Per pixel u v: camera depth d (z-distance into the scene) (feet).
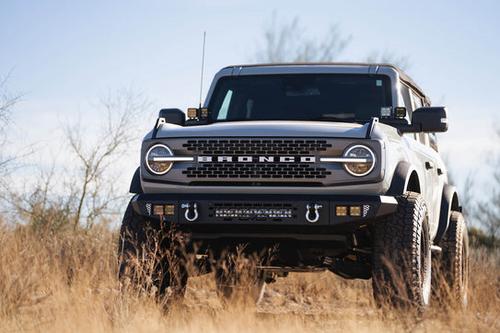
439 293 39.52
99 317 30.96
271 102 40.73
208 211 34.17
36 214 52.95
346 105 39.88
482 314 37.91
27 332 30.42
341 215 33.47
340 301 48.88
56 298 33.19
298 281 51.62
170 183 34.78
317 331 32.42
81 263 42.52
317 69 41.11
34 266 38.11
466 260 46.93
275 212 33.76
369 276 37.42
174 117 39.58
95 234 50.57
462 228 46.14
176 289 36.63
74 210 54.75
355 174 33.71
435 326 32.86
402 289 33.83
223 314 33.91
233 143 34.32
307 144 33.96
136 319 31.68
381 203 33.42
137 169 37.22
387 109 38.91
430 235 39.14
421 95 48.26
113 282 38.17
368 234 36.52
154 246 35.24
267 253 36.91
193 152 34.63
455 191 47.47
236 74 41.98
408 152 37.76
